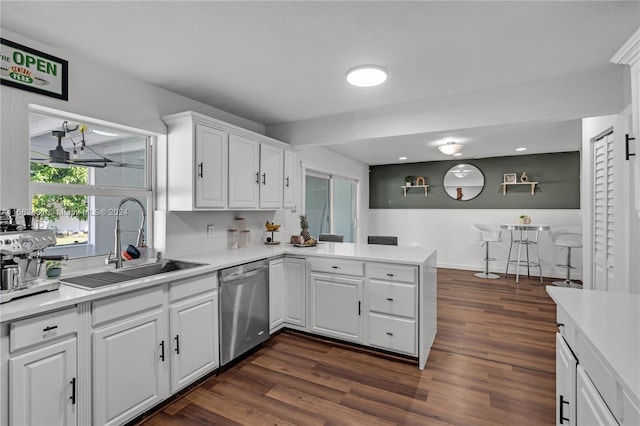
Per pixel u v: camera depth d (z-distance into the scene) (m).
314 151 4.98
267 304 2.96
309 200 4.99
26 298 1.57
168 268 2.64
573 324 1.34
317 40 1.98
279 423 1.91
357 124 3.43
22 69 1.89
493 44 2.02
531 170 5.89
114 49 2.06
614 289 2.51
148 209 2.73
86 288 1.75
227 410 2.04
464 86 2.71
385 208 7.21
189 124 2.61
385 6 1.64
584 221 3.16
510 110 2.71
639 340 1.11
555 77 2.53
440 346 2.96
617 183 2.47
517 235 5.96
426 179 6.79
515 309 3.99
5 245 1.54
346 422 1.92
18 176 1.88
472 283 5.27
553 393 2.21
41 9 1.65
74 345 1.62
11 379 1.40
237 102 3.10
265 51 2.11
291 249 3.29
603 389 1.05
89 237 2.34
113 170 2.49
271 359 2.70
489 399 2.14
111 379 1.77
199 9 1.67
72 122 2.24
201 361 2.32
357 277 2.87
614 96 2.38
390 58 2.20
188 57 2.18
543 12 1.69
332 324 2.99
